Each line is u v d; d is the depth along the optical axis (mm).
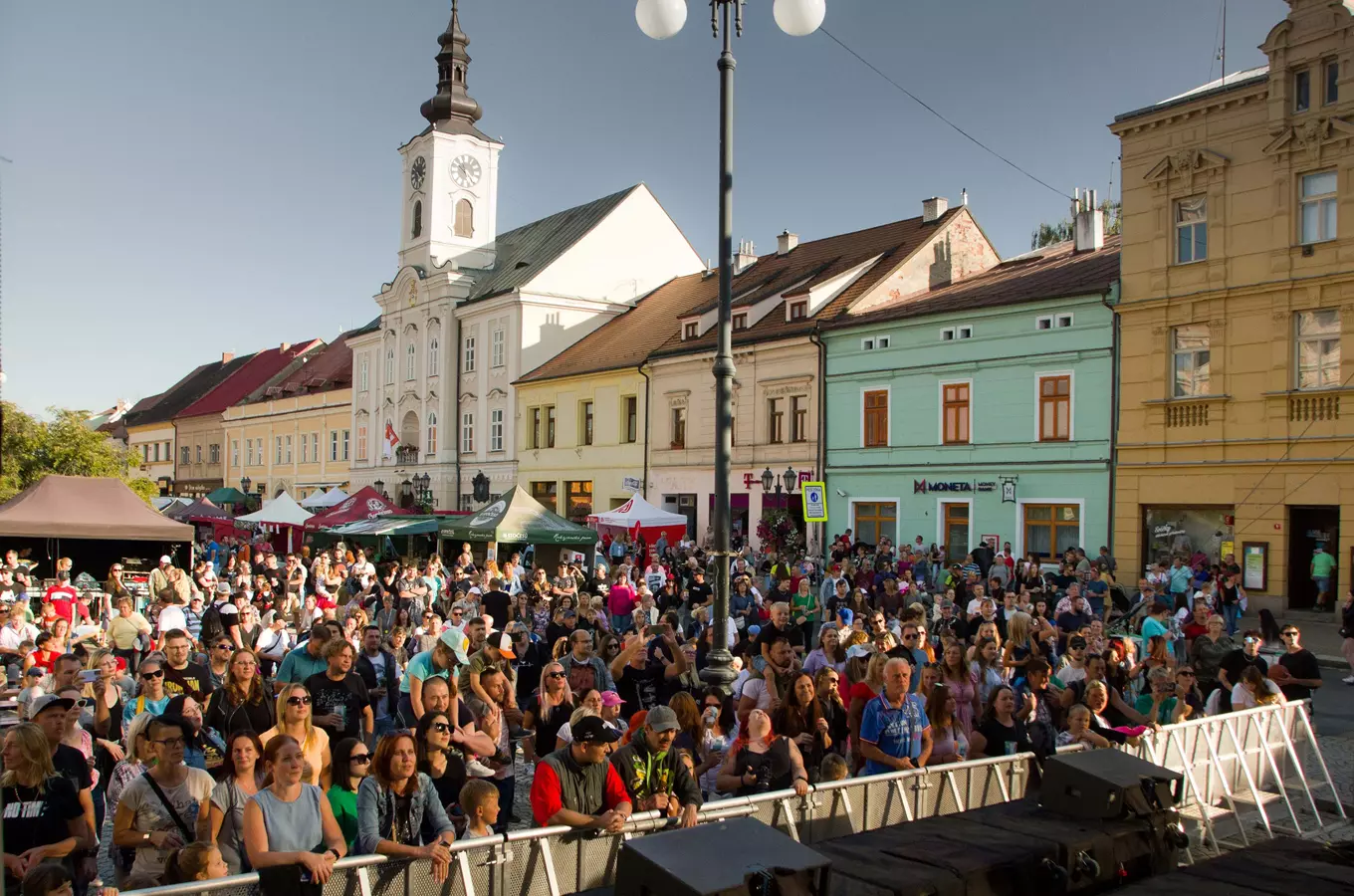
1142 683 13516
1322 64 23844
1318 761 11016
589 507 45625
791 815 6871
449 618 16938
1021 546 29016
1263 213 24688
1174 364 26359
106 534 22719
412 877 5516
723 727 9453
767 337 36156
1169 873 5832
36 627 14523
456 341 54562
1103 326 27547
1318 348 23906
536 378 48312
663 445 41406
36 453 47125
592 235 51875
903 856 5746
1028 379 29062
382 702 11859
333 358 71562
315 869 5227
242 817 6238
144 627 14625
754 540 36594
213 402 82438
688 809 6449
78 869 6688
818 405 34625
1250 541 24641
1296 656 12812
